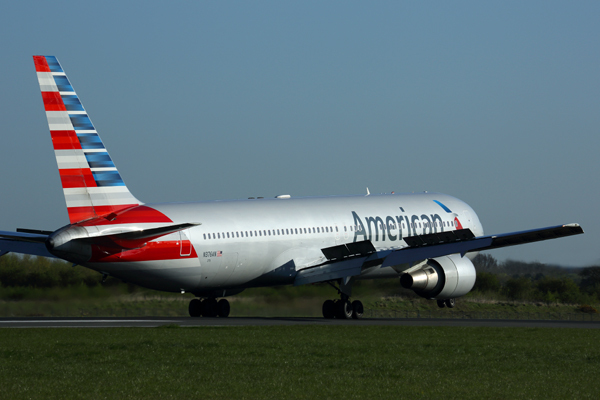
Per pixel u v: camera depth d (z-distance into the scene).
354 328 93.00
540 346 74.19
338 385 50.22
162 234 101.44
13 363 59.72
